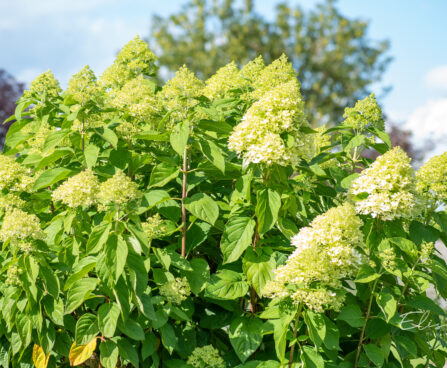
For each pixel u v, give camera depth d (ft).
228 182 16.03
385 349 12.48
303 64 88.12
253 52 88.33
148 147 14.42
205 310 13.88
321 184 15.94
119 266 10.35
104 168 13.56
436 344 15.48
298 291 10.51
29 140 16.38
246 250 12.93
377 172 12.46
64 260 12.11
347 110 16.52
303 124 12.39
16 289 12.07
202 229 13.80
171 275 12.17
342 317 12.01
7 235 11.30
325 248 10.77
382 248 12.54
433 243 12.70
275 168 12.46
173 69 85.30
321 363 10.87
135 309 11.98
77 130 13.55
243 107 16.39
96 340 12.07
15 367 13.11
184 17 88.28
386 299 11.78
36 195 13.48
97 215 13.38
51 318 11.73
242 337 12.17
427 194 14.28
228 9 88.74
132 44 18.53
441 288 13.97
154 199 12.20
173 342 11.69
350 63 88.38
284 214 13.32
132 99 14.65
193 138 13.26
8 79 84.43
